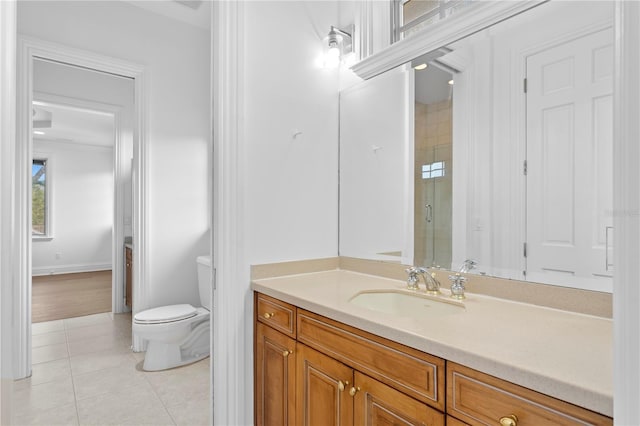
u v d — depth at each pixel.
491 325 0.94
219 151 1.48
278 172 1.66
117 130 3.21
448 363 0.80
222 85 1.49
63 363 2.31
